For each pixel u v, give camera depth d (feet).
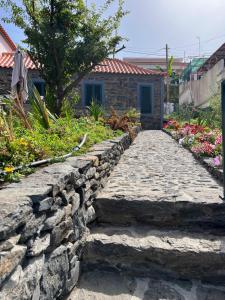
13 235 5.34
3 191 6.53
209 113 45.65
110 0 34.45
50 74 33.37
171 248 9.01
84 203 9.91
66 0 32.71
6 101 16.38
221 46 56.80
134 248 9.15
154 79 64.28
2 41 66.90
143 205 10.91
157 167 19.10
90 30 34.42
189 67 88.99
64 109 32.22
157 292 8.36
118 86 63.21
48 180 7.57
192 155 24.50
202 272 8.87
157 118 65.10
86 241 9.55
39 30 32.91
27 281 5.74
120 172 17.43
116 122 34.71
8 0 32.24
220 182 14.29
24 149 10.39
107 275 9.16
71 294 8.23
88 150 14.83
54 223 7.08
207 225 10.59
